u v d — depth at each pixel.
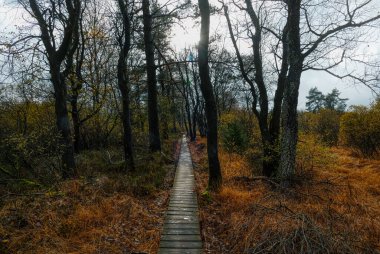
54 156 9.33
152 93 17.08
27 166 9.02
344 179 9.20
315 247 4.38
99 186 8.20
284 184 7.93
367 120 14.43
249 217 5.75
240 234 5.52
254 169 11.70
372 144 14.28
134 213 6.91
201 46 9.01
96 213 6.52
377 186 8.58
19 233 5.46
